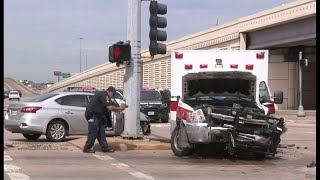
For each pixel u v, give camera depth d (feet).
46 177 38.60
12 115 64.80
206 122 49.03
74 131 65.62
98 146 58.49
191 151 52.75
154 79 252.01
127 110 62.49
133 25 62.34
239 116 48.85
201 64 57.47
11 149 55.47
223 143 50.47
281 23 160.66
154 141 61.52
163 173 41.63
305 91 194.18
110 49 60.29
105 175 40.06
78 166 44.55
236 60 57.52
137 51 62.34
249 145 49.26
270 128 49.78
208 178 39.45
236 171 43.42
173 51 57.72
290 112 157.69
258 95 57.16
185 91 57.26
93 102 53.42
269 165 47.47
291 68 189.47
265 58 57.77
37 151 54.19
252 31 181.78
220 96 57.16
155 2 59.93
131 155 52.85
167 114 113.60
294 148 62.34
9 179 37.68
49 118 63.77
